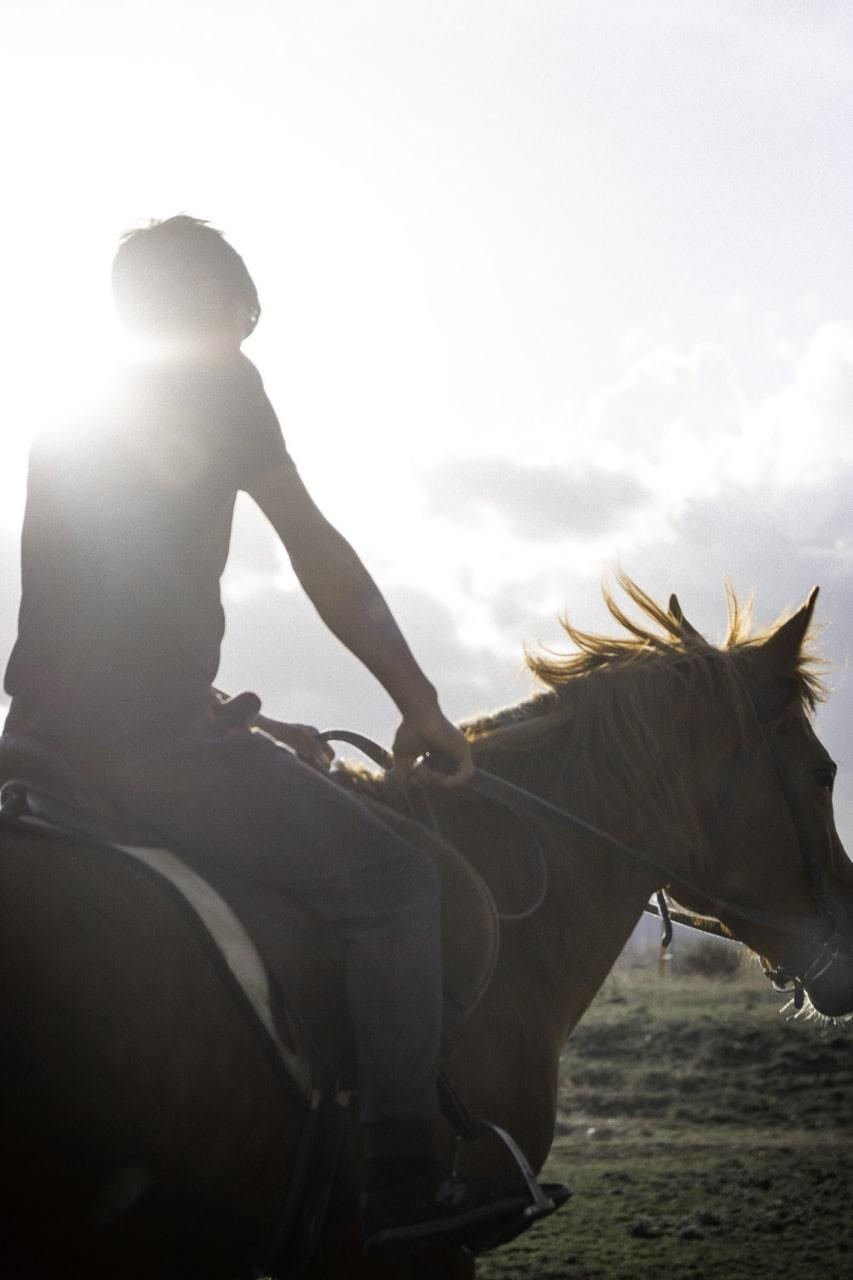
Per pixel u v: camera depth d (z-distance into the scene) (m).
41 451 2.53
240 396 2.47
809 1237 7.26
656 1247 7.09
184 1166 2.22
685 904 3.23
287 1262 2.38
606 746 3.03
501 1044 2.71
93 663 2.35
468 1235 2.42
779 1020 14.02
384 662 2.49
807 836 3.22
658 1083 12.23
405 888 2.43
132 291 2.58
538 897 2.89
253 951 2.36
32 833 2.23
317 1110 2.37
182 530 2.43
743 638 3.45
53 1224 2.15
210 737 2.37
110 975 2.17
